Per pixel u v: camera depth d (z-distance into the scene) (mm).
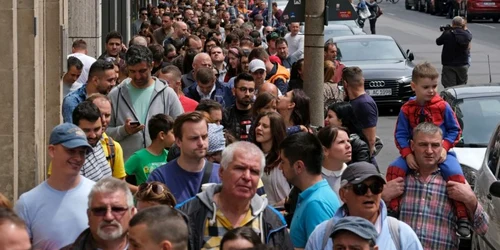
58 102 18375
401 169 12875
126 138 15945
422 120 14680
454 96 21984
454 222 12750
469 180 18453
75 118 12820
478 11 79125
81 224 10523
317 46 18516
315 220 10656
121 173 13852
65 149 10461
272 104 16125
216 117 15297
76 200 10570
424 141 12586
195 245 9977
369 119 17328
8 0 15602
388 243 10109
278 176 13414
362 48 38062
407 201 12789
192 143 11805
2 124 15805
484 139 20594
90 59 22438
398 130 14828
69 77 19312
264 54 23844
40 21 17172
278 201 13398
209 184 10555
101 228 9406
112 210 9391
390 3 111625
